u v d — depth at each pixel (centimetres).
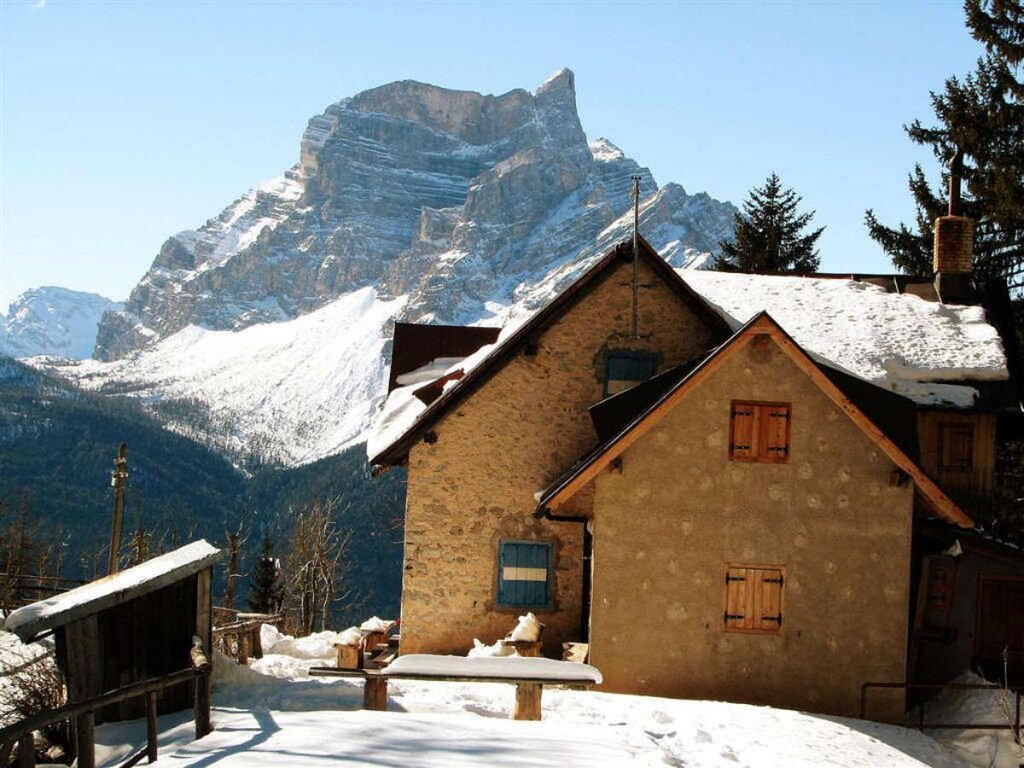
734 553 2138
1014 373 2844
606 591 2130
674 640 2122
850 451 2156
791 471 2152
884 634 2128
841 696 2116
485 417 2534
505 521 2516
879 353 2588
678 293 2558
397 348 3156
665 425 2158
